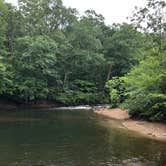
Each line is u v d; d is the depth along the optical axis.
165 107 33.09
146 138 25.70
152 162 18.47
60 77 62.00
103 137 25.67
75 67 63.81
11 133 26.25
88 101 61.00
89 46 64.06
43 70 54.66
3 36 52.59
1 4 52.59
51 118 36.62
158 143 23.86
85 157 19.42
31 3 62.25
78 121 34.72
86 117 38.78
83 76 66.12
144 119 36.16
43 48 54.06
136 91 35.25
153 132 28.44
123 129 29.98
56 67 60.62
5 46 55.28
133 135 26.89
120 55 66.56
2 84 49.03
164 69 33.50
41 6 65.44
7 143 22.61
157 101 33.59
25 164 17.77
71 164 17.91
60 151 20.72
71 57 62.72
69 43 62.84
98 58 63.38
